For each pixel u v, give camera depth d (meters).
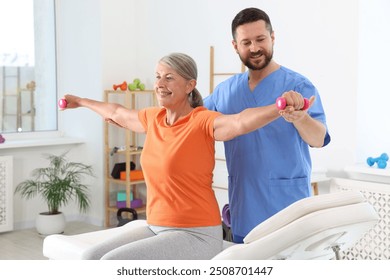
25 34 5.87
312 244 2.13
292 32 4.66
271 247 1.98
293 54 4.67
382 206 4.07
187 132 2.36
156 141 2.44
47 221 5.36
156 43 5.86
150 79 5.95
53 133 6.09
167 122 2.51
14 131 5.83
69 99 2.98
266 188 2.64
